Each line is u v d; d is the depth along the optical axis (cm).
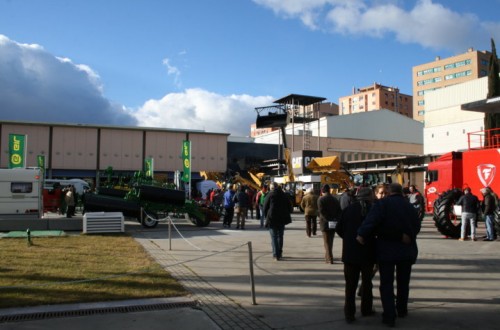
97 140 5266
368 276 588
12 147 3347
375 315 592
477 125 4644
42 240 1312
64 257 1001
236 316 580
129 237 1454
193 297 668
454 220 1588
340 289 737
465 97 4825
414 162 3588
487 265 966
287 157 3344
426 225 2030
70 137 5156
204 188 4081
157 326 534
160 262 968
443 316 585
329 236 985
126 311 598
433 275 856
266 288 739
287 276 841
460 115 4850
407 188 1617
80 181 3406
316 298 677
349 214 593
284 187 3142
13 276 780
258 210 2358
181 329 525
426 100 5294
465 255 1109
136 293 675
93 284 730
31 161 4969
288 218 1050
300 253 1135
